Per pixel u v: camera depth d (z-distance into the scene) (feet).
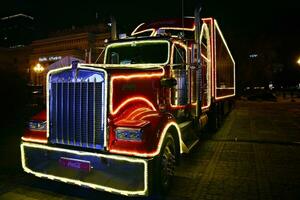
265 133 36.35
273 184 17.35
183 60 20.99
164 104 17.90
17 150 25.68
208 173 19.40
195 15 20.52
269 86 228.84
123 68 15.48
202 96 25.52
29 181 17.62
